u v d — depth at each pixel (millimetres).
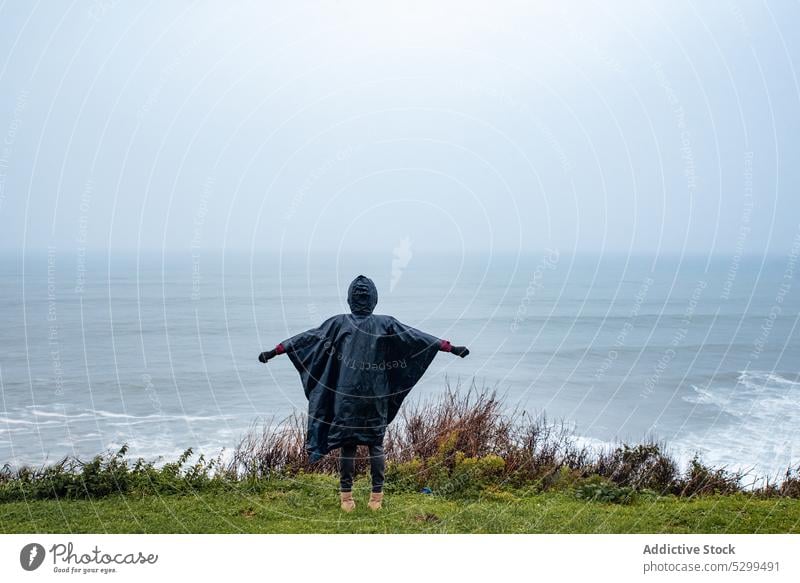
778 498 6105
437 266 85625
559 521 5223
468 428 7145
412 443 7090
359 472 6730
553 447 7336
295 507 5383
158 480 5832
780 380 27391
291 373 27609
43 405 21406
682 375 28359
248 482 5965
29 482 5852
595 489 6047
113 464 5906
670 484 6656
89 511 5227
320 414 5180
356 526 4910
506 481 6340
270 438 7250
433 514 5234
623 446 8133
